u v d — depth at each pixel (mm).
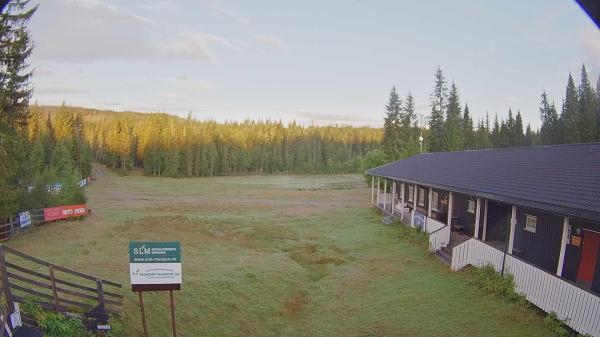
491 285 14078
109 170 98688
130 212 37219
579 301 10414
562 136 65562
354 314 13805
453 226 22656
